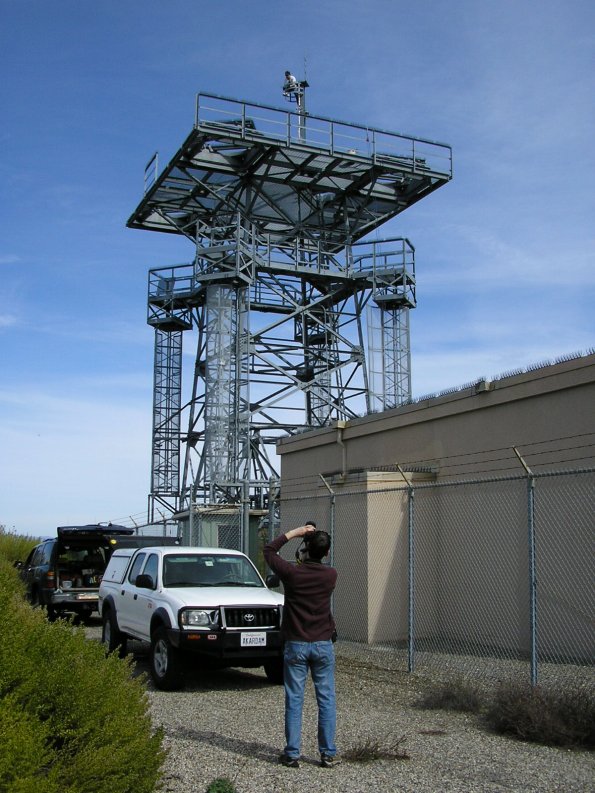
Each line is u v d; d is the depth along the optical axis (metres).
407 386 28.20
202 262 27.56
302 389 27.73
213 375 26.39
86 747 4.86
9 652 4.93
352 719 8.47
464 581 14.08
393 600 14.47
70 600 17.75
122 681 5.61
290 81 26.77
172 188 27.08
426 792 6.03
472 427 14.28
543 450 12.70
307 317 29.61
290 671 6.75
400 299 28.23
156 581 11.62
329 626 6.84
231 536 22.33
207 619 10.37
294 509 18.55
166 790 5.88
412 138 26.61
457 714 8.73
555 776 6.49
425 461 15.45
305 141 24.81
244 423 26.06
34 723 4.72
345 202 28.16
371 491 12.41
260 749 7.21
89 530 18.42
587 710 7.69
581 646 11.62
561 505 12.23
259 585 11.93
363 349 29.08
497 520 13.45
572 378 12.18
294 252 27.67
